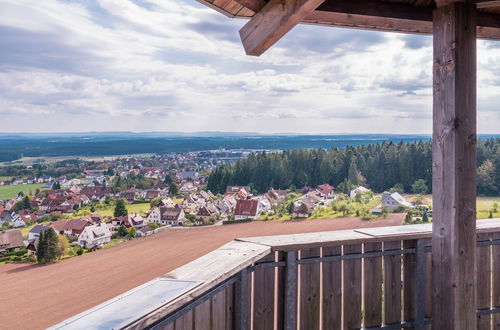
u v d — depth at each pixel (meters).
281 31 2.20
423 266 2.77
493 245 2.99
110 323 1.17
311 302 2.46
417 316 2.75
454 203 2.33
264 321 2.30
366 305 2.64
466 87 2.33
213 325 1.87
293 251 2.34
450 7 2.32
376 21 2.56
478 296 2.93
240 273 2.05
